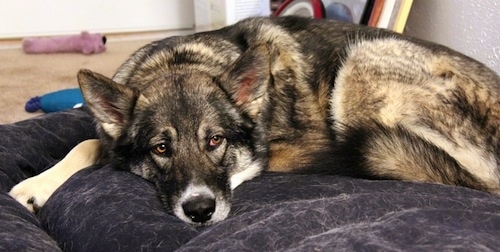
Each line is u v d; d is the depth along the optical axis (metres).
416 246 0.91
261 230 0.99
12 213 1.13
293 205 1.07
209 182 1.16
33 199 1.25
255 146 1.27
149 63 1.35
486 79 1.35
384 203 1.07
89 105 1.22
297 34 1.47
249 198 1.19
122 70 1.40
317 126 1.40
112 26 3.04
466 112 1.30
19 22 2.90
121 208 1.12
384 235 0.94
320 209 1.04
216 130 1.20
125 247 1.05
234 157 1.23
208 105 1.21
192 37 1.43
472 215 1.02
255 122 1.28
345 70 1.41
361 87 1.38
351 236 0.94
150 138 1.19
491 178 1.27
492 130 1.29
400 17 1.63
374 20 1.64
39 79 2.37
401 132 1.28
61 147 1.50
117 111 1.25
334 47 1.46
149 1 3.03
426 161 1.25
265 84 1.25
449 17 1.65
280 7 2.00
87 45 2.73
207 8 2.38
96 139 1.44
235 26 1.49
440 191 1.17
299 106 1.40
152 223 1.08
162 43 1.42
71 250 1.11
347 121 1.37
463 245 0.91
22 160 1.38
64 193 1.21
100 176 1.23
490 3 1.51
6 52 2.79
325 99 1.42
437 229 0.95
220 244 0.97
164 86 1.24
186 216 1.13
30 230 1.08
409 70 1.36
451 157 1.26
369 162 1.25
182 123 1.18
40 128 1.50
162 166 1.19
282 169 1.32
